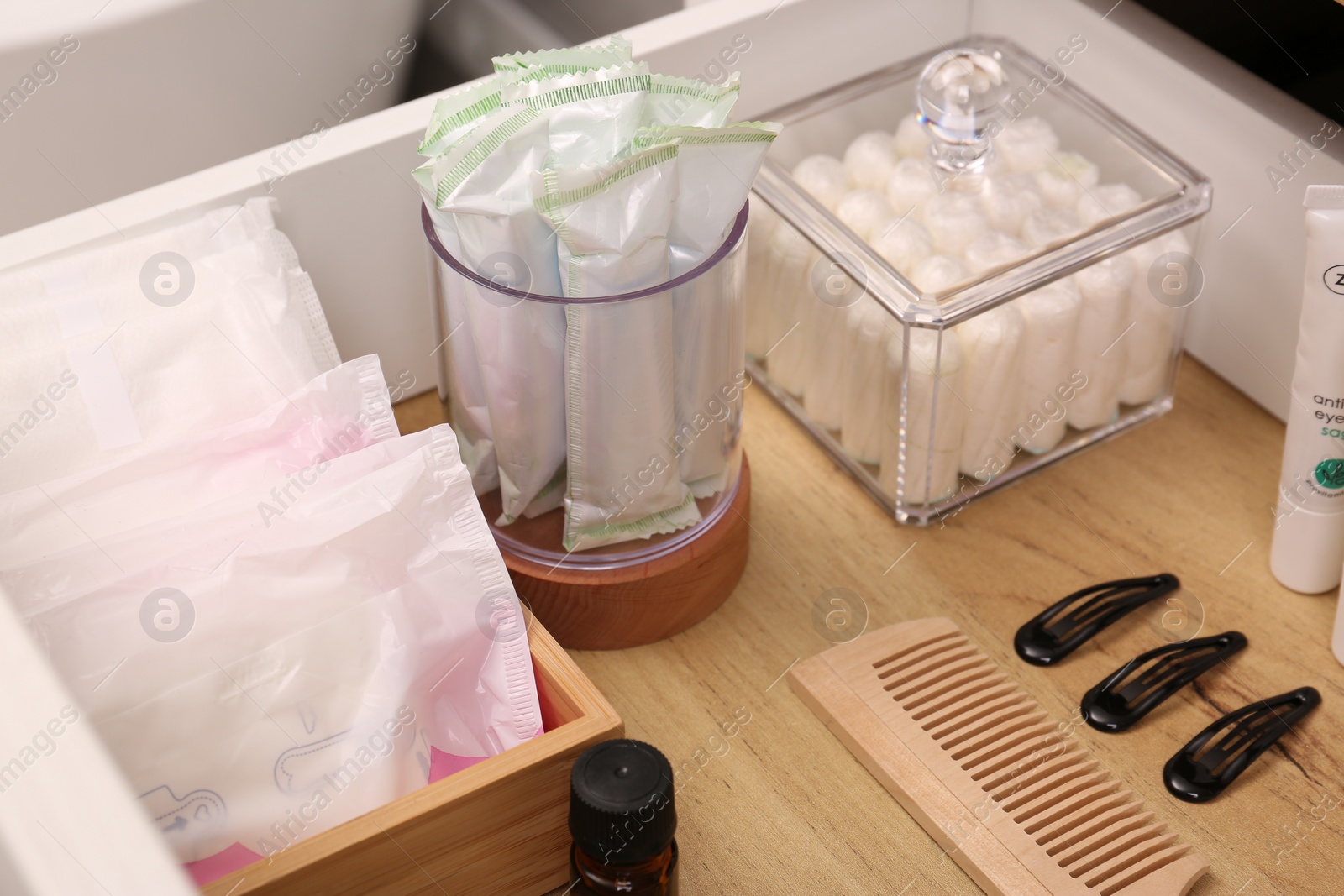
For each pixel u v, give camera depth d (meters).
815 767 0.56
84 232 0.60
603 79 0.49
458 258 0.51
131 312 0.57
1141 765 0.55
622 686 0.59
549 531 0.59
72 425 0.55
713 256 0.51
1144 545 0.65
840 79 0.77
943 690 0.58
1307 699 0.57
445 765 0.51
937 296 0.59
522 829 0.47
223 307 0.58
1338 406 0.55
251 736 0.46
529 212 0.48
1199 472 0.68
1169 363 0.69
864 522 0.67
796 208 0.65
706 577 0.60
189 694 0.46
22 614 0.46
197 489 0.53
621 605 0.58
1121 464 0.69
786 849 0.53
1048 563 0.64
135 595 0.47
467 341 0.54
